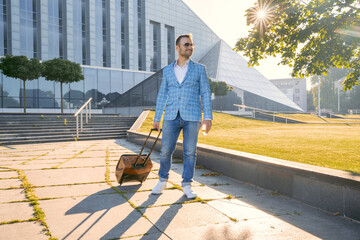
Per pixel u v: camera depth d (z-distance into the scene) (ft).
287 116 109.81
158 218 8.25
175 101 10.65
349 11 18.43
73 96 84.69
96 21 114.21
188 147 10.62
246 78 140.56
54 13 102.22
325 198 9.12
